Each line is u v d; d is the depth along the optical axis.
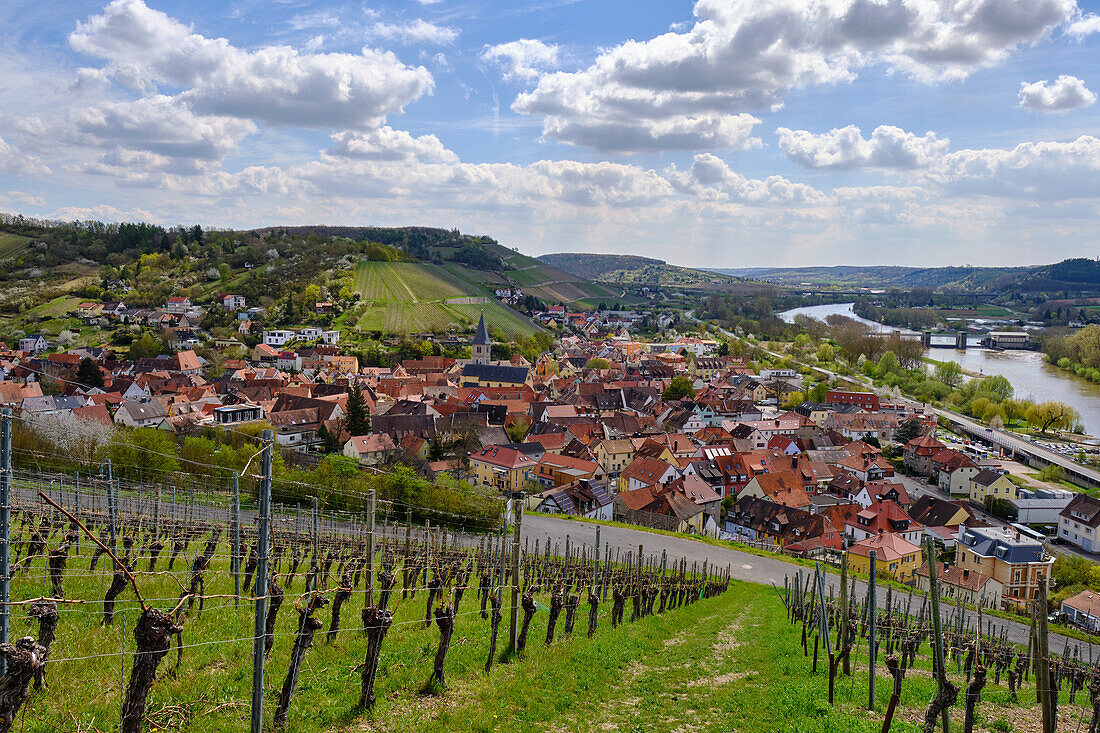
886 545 76.50
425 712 18.25
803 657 31.25
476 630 27.45
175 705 15.64
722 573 62.75
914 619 48.16
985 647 35.19
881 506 94.12
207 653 19.41
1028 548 77.69
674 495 92.00
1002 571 77.06
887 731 17.89
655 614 40.22
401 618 27.84
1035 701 28.67
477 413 136.25
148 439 71.56
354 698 18.25
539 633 29.20
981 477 119.31
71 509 35.91
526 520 77.50
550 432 127.81
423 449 108.12
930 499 103.50
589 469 101.44
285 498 64.56
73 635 19.48
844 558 28.41
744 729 19.89
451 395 161.88
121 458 68.25
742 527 98.25
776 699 22.89
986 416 173.00
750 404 170.62
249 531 36.78
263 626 14.77
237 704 16.45
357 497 64.12
